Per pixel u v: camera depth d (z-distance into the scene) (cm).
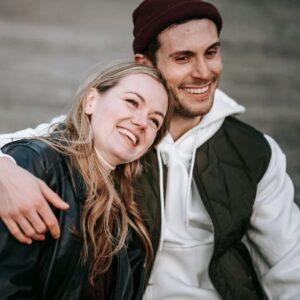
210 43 218
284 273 224
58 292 182
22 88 699
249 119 675
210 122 230
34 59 824
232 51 1002
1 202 171
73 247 183
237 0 1412
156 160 228
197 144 230
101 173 193
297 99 780
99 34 999
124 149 194
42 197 171
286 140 610
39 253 179
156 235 221
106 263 194
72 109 202
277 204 231
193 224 229
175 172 228
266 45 1059
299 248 227
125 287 198
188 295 221
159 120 200
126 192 214
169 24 219
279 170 234
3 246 173
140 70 200
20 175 174
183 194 228
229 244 224
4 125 586
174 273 224
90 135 194
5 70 766
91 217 189
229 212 224
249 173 229
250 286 226
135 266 208
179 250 224
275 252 228
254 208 232
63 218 182
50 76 754
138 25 229
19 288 173
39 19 1071
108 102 195
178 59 220
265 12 1316
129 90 195
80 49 891
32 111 630
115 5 1291
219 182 227
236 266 227
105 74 200
